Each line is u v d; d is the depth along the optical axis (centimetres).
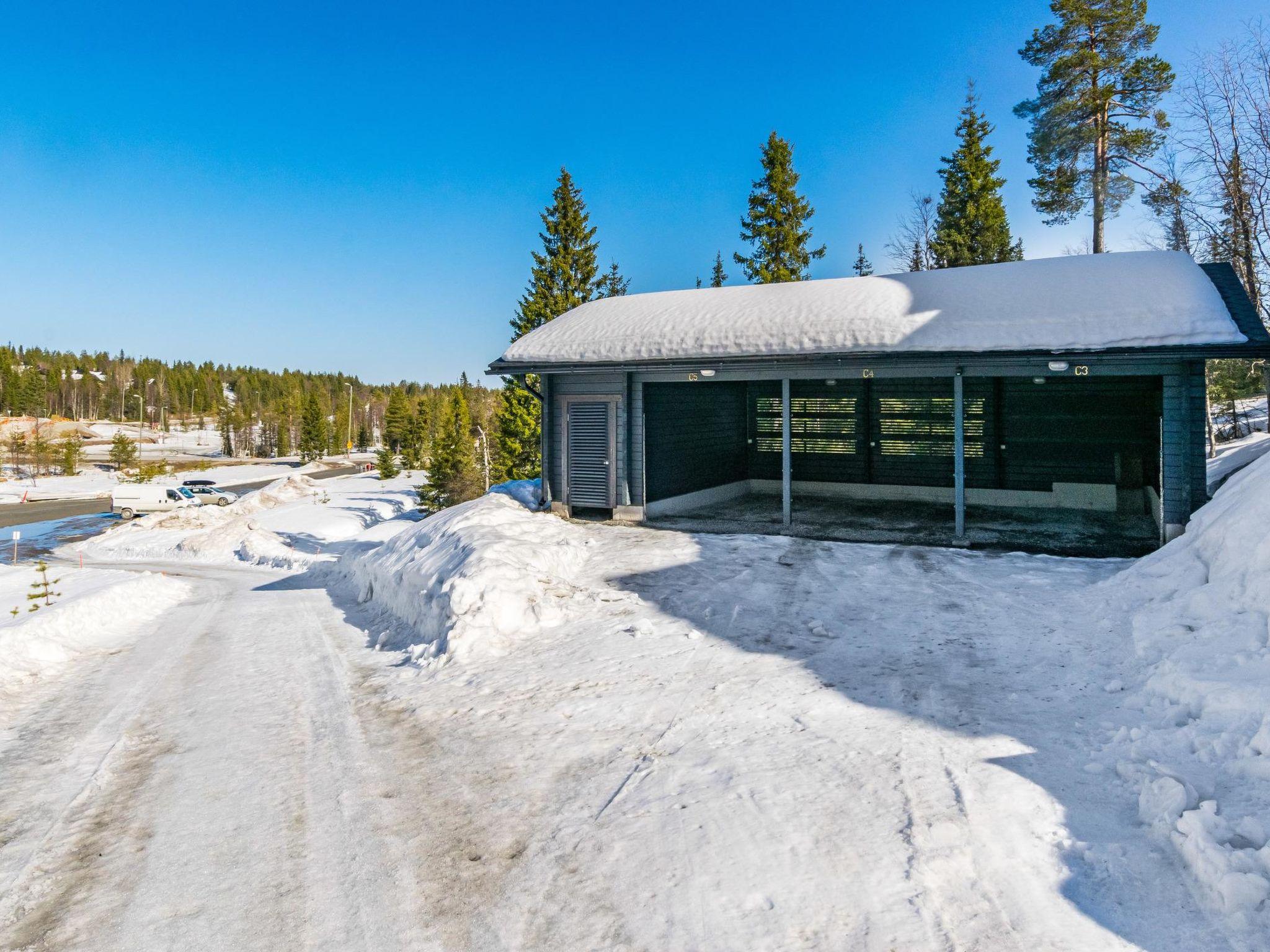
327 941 351
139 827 482
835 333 1241
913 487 1733
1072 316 1104
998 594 879
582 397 1480
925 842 392
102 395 15475
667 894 368
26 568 2488
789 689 627
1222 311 1050
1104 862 368
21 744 674
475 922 359
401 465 6906
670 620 843
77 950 354
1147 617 668
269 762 579
